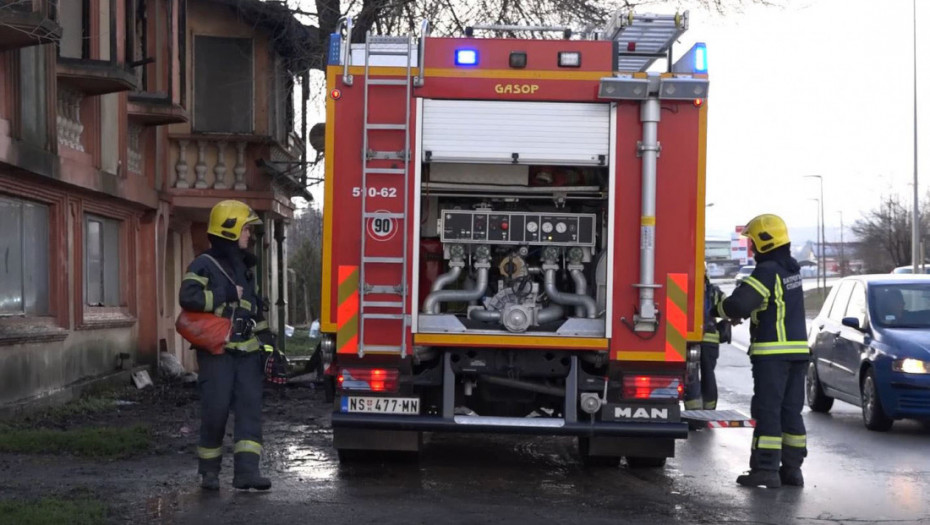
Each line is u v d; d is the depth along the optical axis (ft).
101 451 30.89
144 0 52.06
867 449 35.63
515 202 29.50
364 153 27.32
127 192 49.49
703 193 27.35
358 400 28.09
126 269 52.47
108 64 42.06
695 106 27.30
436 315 27.84
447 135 27.53
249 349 25.89
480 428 27.89
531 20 57.26
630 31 30.63
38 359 40.06
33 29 33.35
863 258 218.79
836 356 44.47
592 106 27.58
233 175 61.93
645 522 23.53
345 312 27.53
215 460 25.88
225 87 63.41
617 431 27.84
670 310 27.40
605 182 28.30
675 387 27.91
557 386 28.78
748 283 28.30
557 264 28.89
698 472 30.58
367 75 27.37
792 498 26.76
